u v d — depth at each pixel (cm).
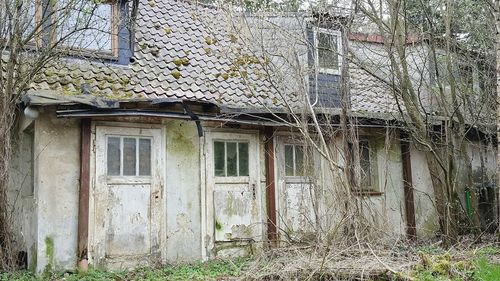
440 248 870
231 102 890
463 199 1189
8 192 742
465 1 1084
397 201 1089
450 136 978
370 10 1024
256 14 902
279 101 943
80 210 743
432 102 1121
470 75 1162
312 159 891
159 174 825
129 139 809
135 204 797
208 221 862
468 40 1145
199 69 951
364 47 1057
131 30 895
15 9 691
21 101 713
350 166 866
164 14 1052
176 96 846
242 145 923
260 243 898
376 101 1134
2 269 711
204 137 880
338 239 720
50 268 716
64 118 749
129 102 746
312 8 959
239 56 1002
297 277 590
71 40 809
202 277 662
